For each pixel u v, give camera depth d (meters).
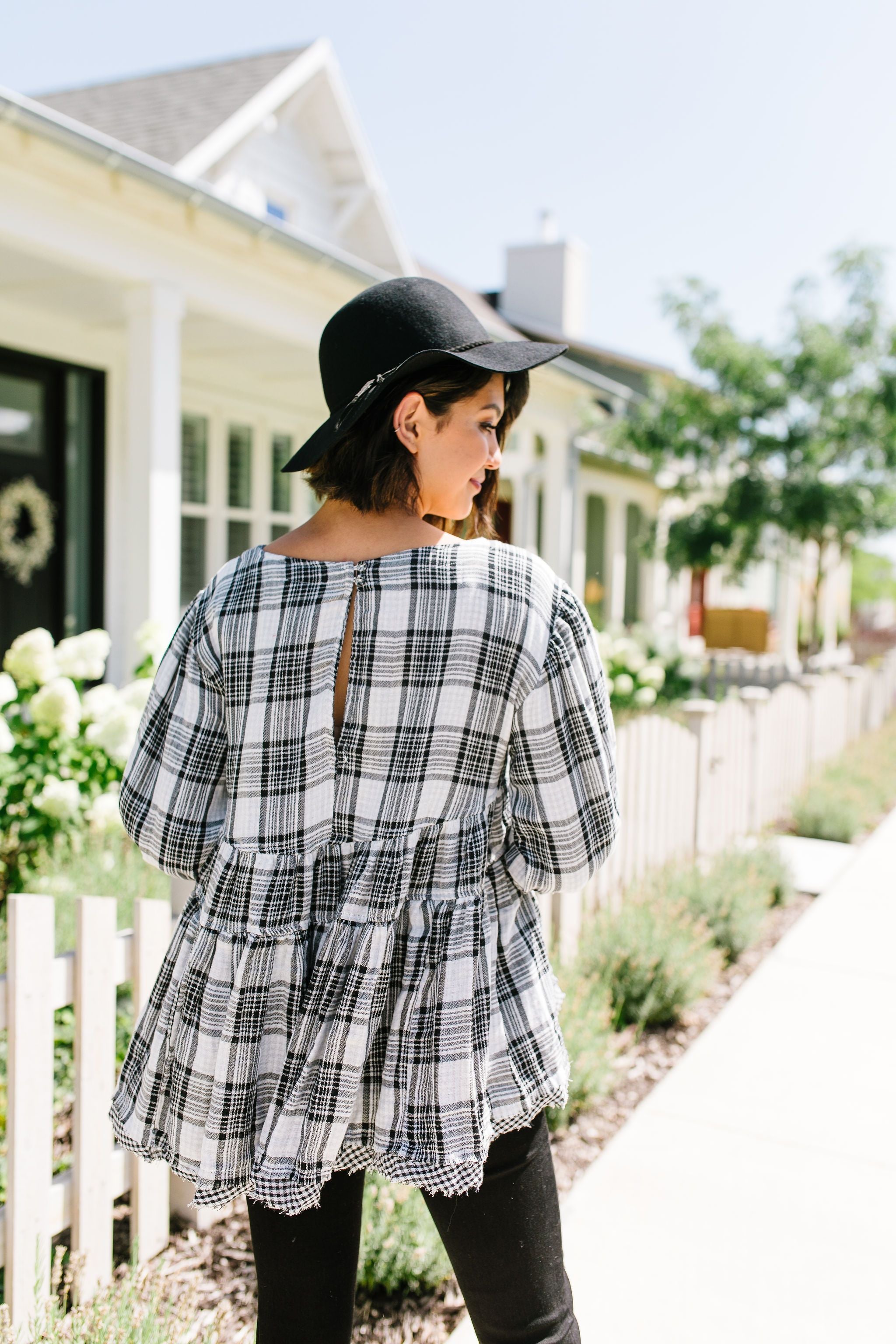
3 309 6.48
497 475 1.39
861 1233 2.40
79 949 2.01
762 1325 2.08
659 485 14.07
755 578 22.50
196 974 1.14
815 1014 3.71
